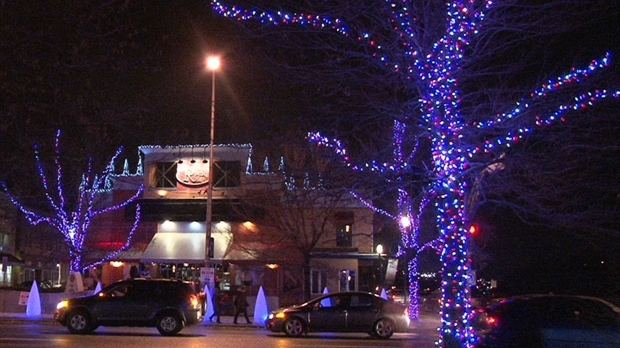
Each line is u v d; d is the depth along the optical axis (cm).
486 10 857
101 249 3734
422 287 5088
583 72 842
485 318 1384
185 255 3581
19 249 4819
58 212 3506
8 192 3453
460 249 847
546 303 1366
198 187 3709
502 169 926
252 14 896
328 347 1764
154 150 3822
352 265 3712
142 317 1983
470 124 923
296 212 2972
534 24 867
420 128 932
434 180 892
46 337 1836
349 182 979
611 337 1294
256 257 3488
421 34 897
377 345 1850
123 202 3847
